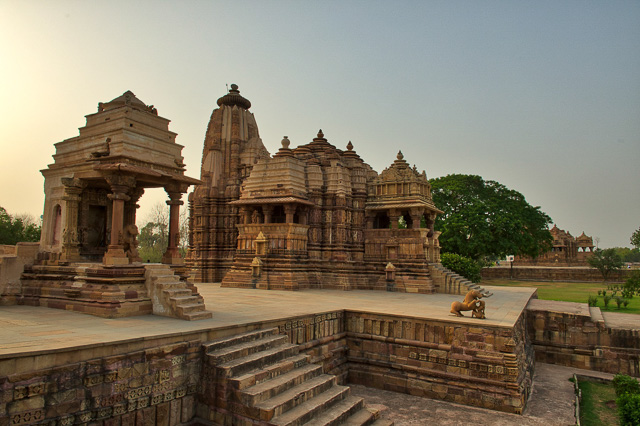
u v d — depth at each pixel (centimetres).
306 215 3022
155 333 1041
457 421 1358
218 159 3716
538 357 2181
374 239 3047
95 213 1777
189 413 1079
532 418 1389
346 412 1116
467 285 2833
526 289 3553
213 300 2039
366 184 3209
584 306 2420
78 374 862
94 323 1186
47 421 810
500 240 4828
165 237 6381
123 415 937
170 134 1705
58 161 1697
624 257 13725
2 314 1332
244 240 2977
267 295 2356
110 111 1565
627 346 2012
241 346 1192
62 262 1535
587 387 1788
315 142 3606
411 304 2056
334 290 2850
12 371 770
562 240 9100
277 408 1000
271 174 2991
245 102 3862
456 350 1559
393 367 1680
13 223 4906
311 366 1271
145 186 1769
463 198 5078
